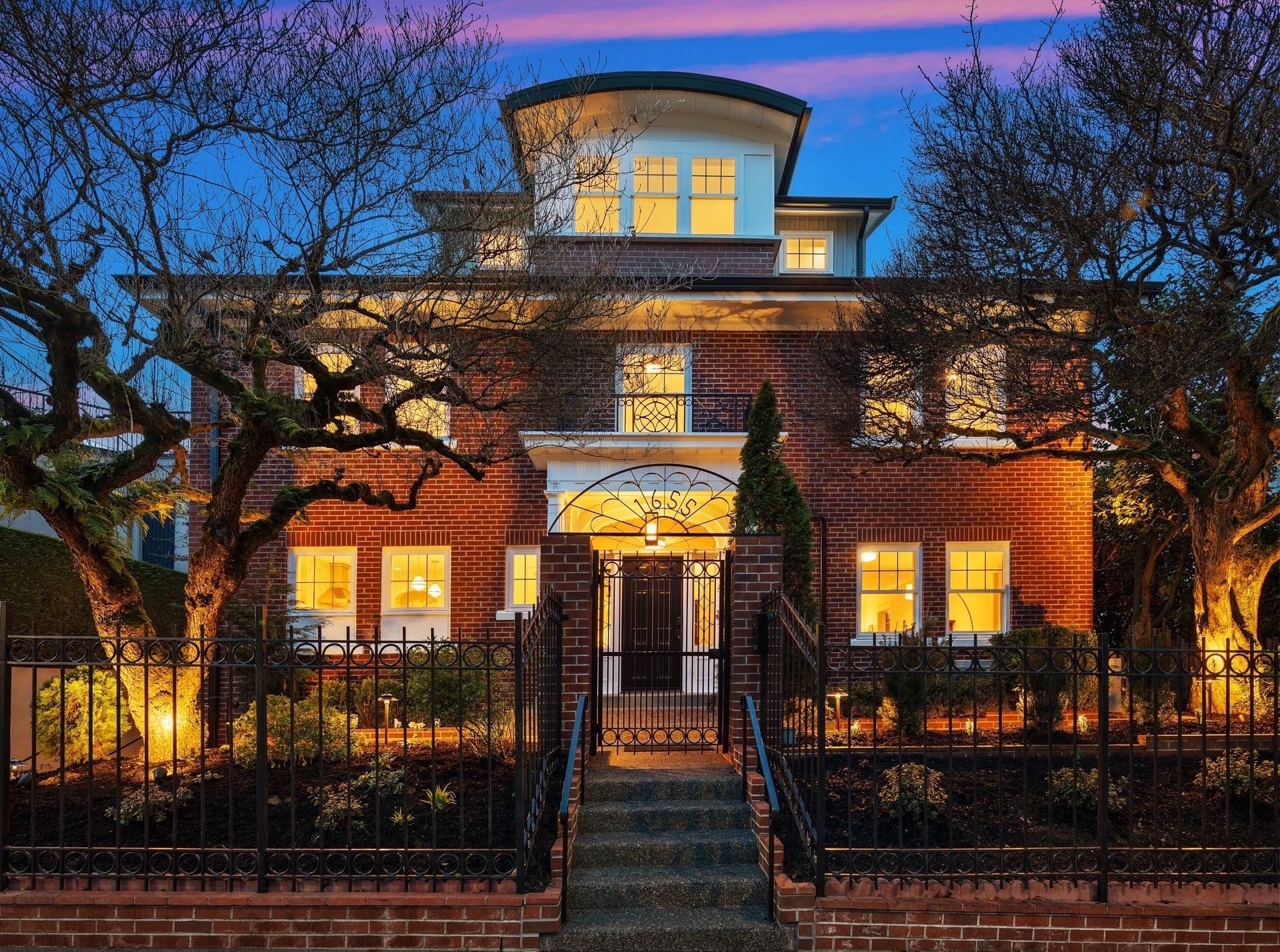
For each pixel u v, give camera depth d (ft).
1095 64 28.76
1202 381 30.50
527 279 26.08
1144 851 20.63
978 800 23.26
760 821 21.18
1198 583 34.30
